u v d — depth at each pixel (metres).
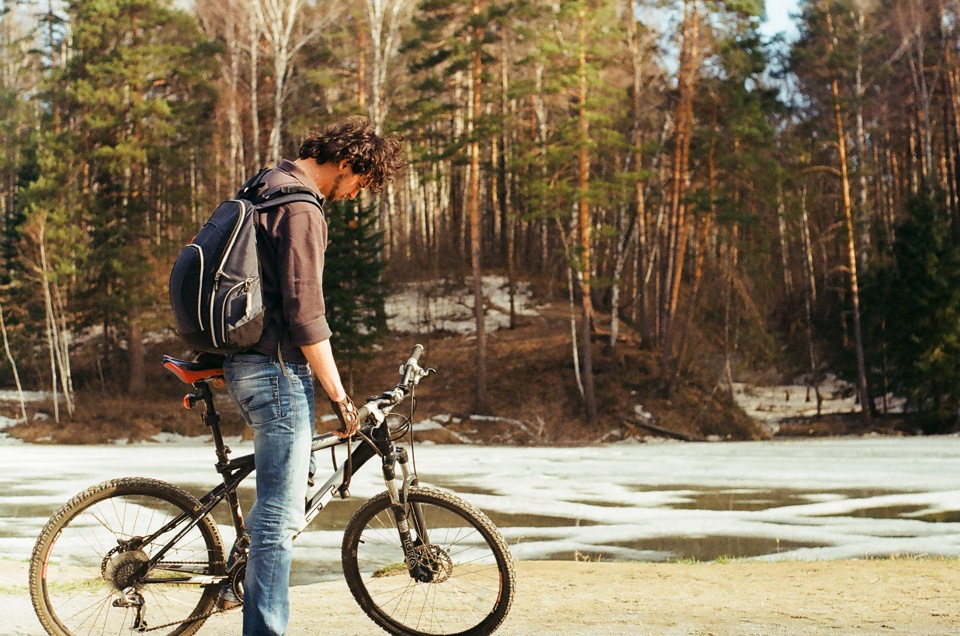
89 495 3.42
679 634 3.93
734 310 43.12
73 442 35.41
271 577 3.15
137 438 35.44
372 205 40.53
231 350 3.01
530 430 34.94
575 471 19.19
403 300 50.34
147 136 41.97
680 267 38.72
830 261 54.38
